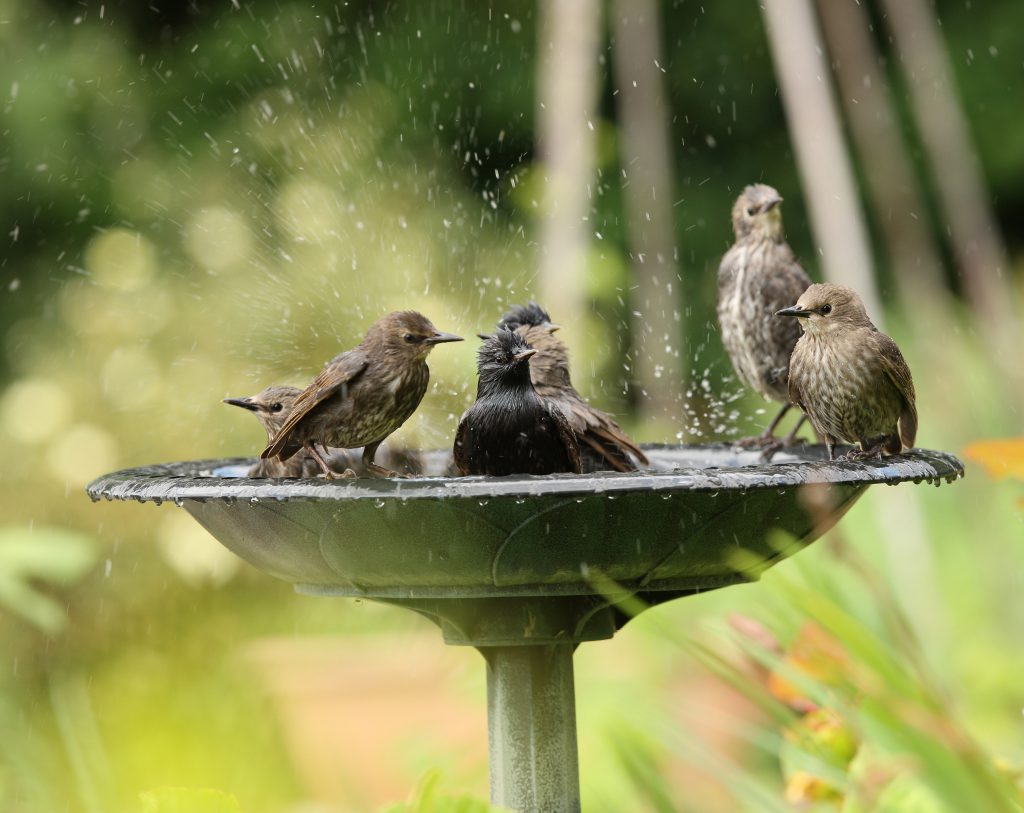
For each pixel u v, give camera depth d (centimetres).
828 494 512
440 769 480
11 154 1877
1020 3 2106
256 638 1295
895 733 390
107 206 1873
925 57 1450
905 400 651
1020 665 864
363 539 496
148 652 1257
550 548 491
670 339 1454
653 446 809
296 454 644
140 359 1392
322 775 1016
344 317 1423
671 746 492
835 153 1192
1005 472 426
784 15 1202
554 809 592
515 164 1884
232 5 1923
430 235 1513
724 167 2103
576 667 982
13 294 1861
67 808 617
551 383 682
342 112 1800
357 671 1028
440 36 1936
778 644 497
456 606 560
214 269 1497
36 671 1196
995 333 1378
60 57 1897
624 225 1773
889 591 470
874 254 2014
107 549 1276
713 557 514
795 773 529
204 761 1116
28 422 1335
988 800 375
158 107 1897
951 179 1445
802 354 659
